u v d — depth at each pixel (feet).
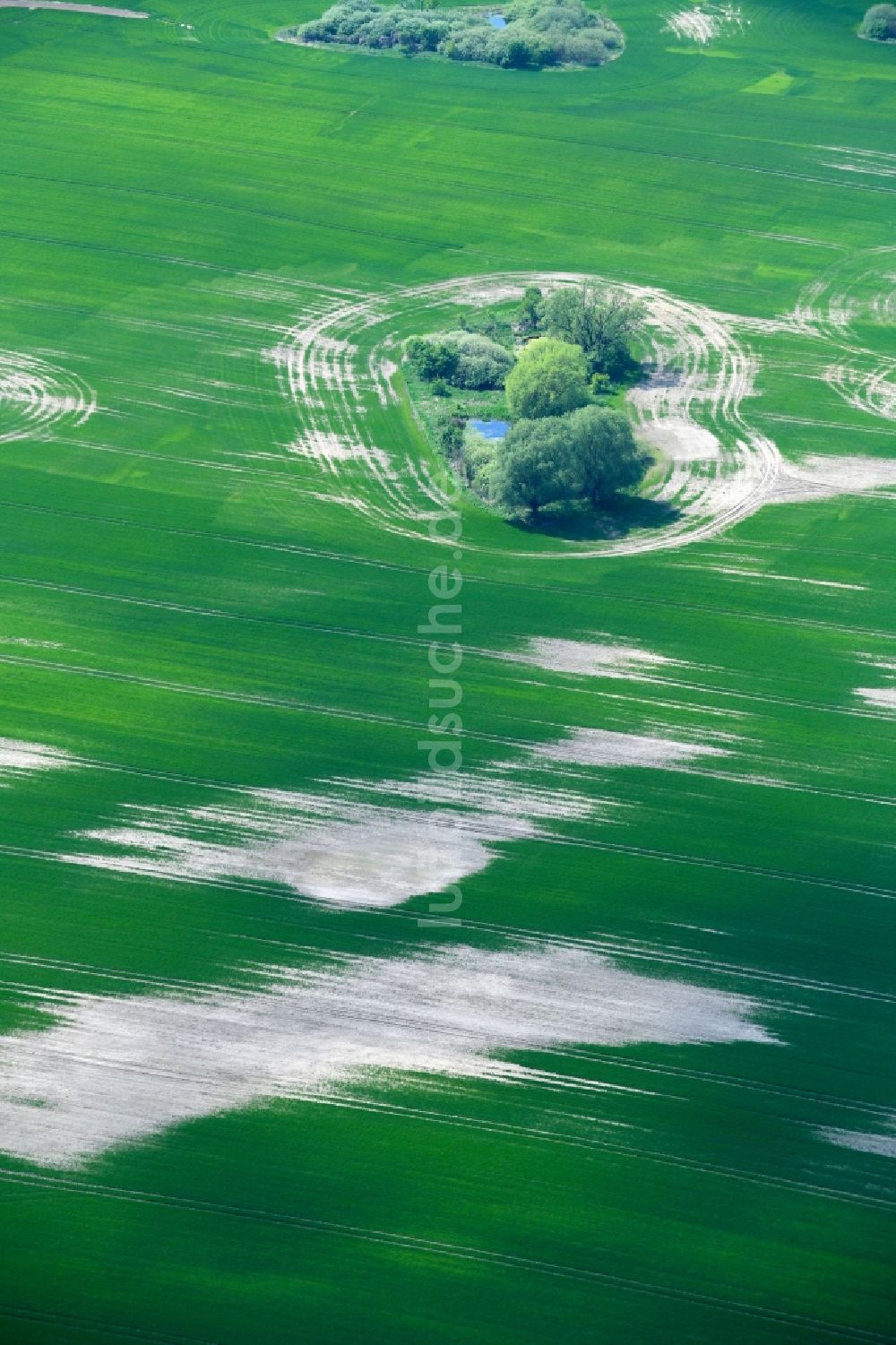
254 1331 472.44
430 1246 495.82
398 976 580.71
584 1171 518.78
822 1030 566.77
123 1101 533.14
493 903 610.24
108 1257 489.26
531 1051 555.69
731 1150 526.98
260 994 572.10
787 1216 508.53
